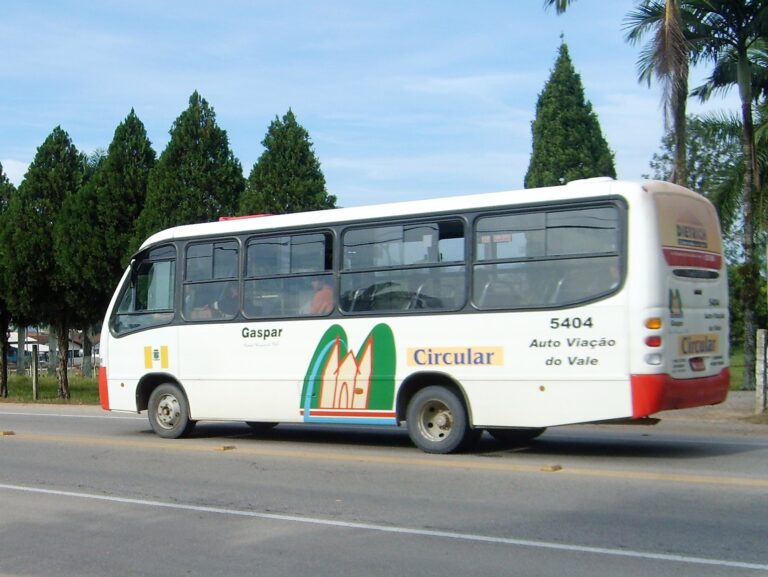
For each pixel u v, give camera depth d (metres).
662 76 17.83
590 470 10.59
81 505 9.53
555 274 11.08
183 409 14.34
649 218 10.62
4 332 30.72
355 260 12.60
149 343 14.60
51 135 27.83
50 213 27.25
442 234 11.91
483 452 12.38
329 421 12.69
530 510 8.68
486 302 11.52
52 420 18.77
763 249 24.50
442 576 6.67
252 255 13.57
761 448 12.51
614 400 10.60
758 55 21.02
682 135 18.03
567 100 26.67
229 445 13.62
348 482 10.35
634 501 8.93
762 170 21.89
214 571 6.98
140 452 13.09
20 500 9.86
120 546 7.80
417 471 10.83
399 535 7.88
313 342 12.87
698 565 6.75
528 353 11.17
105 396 15.09
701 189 27.44
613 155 27.25
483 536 7.76
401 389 12.11
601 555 7.08
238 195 24.38
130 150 25.80
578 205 11.00
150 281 14.73
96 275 25.33
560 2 19.56
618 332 10.60
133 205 25.39
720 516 8.24
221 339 13.79
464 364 11.62
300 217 13.12
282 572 6.89
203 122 24.02
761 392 16.34
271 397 13.24
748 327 21.58
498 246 11.49
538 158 26.86
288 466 11.55
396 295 12.22
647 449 12.51
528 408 11.15
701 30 19.80
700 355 11.13
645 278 10.51
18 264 26.73
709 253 11.54
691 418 16.31
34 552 7.68
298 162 23.62
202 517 8.81
